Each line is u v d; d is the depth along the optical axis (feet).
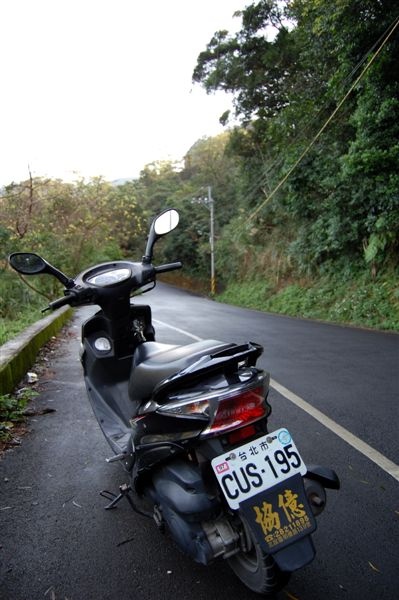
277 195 72.43
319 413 16.55
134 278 11.80
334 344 31.45
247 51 73.20
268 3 65.92
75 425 15.60
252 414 7.62
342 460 12.85
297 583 8.18
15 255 11.11
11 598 7.88
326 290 59.41
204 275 126.00
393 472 12.13
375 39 37.76
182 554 9.03
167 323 43.62
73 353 27.48
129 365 12.66
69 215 71.36
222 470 7.25
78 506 10.72
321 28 40.75
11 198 58.18
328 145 51.49
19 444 14.10
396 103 37.04
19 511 10.50
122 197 77.41
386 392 19.15
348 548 9.08
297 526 7.22
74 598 7.88
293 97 55.16
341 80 41.96
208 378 7.84
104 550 9.16
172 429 7.97
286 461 7.62
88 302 11.59
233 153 87.35
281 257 78.38
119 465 12.69
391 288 47.98
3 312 48.49
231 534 7.55
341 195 50.01
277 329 40.32
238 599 7.83
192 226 128.57
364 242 52.54
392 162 39.60
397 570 8.46
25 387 19.88
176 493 7.77
